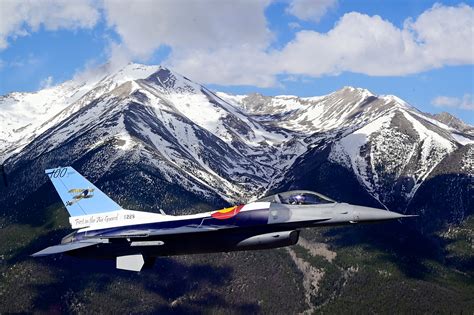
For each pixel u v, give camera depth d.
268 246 59.50
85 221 66.94
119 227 64.69
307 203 60.56
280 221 59.28
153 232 61.31
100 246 63.12
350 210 59.34
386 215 58.72
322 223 59.12
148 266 63.97
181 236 60.91
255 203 61.06
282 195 61.59
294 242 59.78
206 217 61.56
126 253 62.41
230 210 61.12
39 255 59.00
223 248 60.75
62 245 62.22
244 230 60.03
